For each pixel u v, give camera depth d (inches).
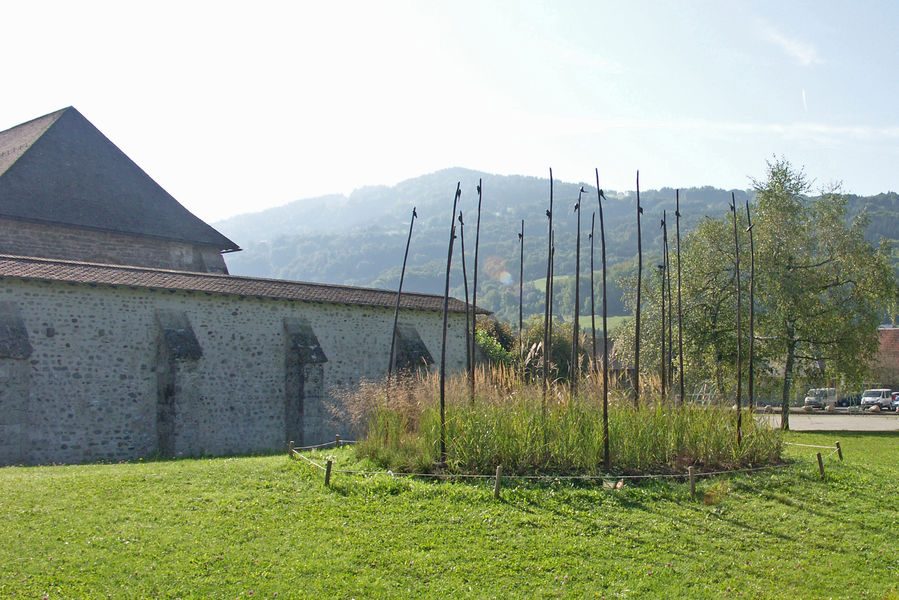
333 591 243.9
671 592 252.7
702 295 1015.0
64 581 242.1
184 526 297.3
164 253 861.2
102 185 841.5
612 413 417.1
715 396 479.5
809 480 407.2
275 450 680.4
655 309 1026.7
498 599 242.1
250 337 701.3
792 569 279.1
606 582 259.0
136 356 626.2
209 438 661.9
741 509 346.6
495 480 361.1
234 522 304.2
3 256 584.7
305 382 701.3
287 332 722.2
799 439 776.3
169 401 618.8
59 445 577.3
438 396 430.0
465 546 287.4
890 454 642.8
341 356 763.4
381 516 318.0
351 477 373.4
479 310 894.4
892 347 1811.0
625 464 393.1
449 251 404.8
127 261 821.9
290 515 315.6
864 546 307.9
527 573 264.8
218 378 673.6
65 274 592.4
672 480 381.4
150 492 343.3
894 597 253.6
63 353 586.9
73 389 589.3
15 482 362.0
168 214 892.0
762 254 1002.1
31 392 567.8
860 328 1014.4
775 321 1005.8
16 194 739.4
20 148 818.2
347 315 774.5
